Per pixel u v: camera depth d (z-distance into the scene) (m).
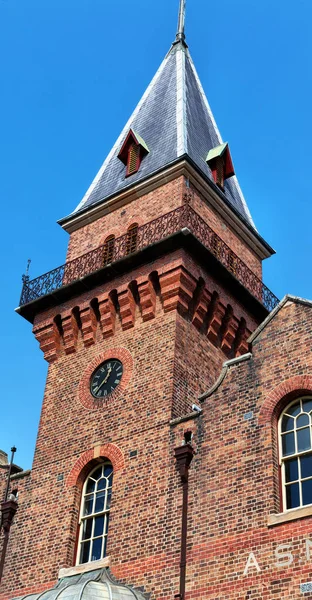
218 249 31.23
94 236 33.69
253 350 24.62
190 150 34.47
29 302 32.12
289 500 21.77
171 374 27.06
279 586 20.25
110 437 27.34
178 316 28.59
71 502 26.89
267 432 22.86
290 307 24.53
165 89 39.03
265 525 21.39
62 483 27.59
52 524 26.89
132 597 22.14
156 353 28.03
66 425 29.02
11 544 27.52
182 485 24.03
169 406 26.34
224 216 33.94
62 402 29.80
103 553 25.36
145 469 25.53
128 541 24.41
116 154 37.78
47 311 31.97
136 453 26.17
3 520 28.14
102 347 29.94
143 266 29.80
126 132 38.50
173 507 23.91
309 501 21.41
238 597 20.83
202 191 32.94
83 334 30.80
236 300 31.09
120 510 25.28
